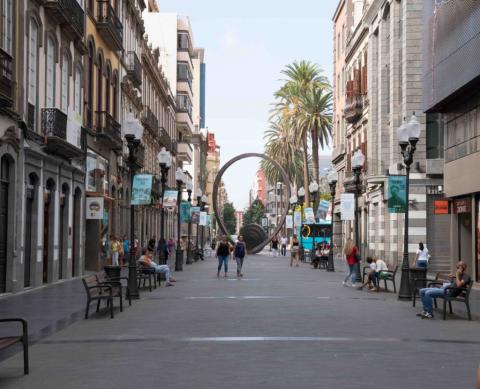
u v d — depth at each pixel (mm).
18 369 10109
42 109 25859
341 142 66812
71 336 13445
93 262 35562
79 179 31781
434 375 9750
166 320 16062
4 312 17469
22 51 23031
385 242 45938
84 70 33000
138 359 10906
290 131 70062
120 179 43031
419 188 40781
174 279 31938
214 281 30844
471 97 29609
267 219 142750
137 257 49375
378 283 25469
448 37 30156
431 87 32844
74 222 31859
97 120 35938
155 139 62031
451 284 17281
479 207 29469
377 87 49656
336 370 10023
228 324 15312
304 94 67250
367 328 14883
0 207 21750
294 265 49562
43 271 27203
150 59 56750
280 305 19828
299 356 11203
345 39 65000
